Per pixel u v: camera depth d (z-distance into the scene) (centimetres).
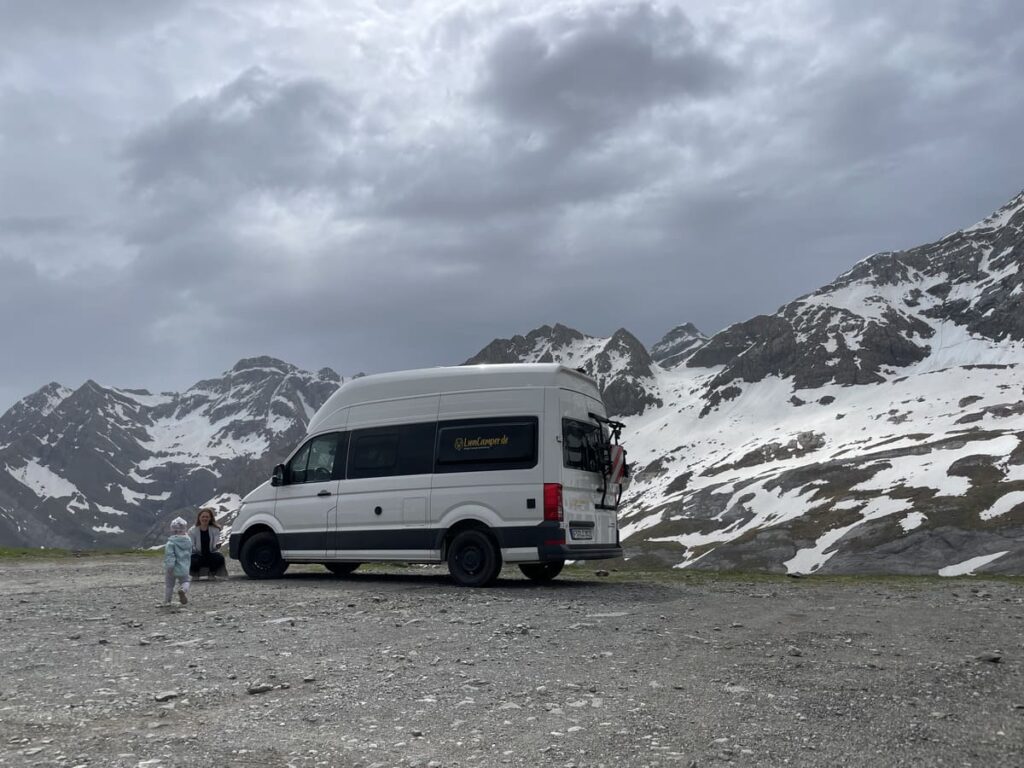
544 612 1279
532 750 575
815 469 18075
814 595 1489
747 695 728
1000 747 577
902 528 13562
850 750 570
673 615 1230
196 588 1744
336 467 1906
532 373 1750
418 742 598
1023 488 13838
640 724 638
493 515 1706
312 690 766
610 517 1852
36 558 2781
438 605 1385
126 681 811
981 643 983
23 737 612
